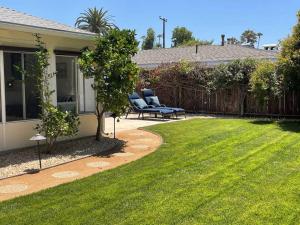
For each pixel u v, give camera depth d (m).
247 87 19.14
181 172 7.93
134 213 5.68
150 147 10.95
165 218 5.48
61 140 11.88
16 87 10.50
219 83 19.61
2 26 9.41
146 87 22.84
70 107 12.28
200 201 6.13
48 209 5.91
